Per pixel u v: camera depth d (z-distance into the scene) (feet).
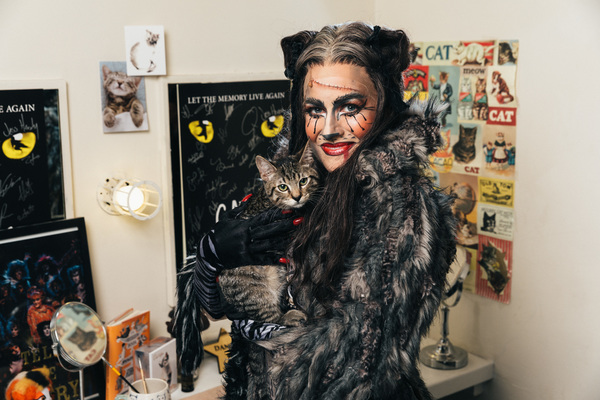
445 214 3.17
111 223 6.23
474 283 6.89
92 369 6.13
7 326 5.60
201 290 3.65
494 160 6.50
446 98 6.92
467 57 6.63
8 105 5.44
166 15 6.23
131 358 6.13
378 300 2.91
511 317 6.54
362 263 2.99
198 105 6.51
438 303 3.00
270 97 7.04
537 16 5.90
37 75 5.59
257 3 6.81
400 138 3.11
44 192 5.76
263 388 3.41
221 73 6.68
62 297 5.91
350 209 3.07
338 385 2.86
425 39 7.10
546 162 5.98
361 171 3.06
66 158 5.84
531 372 6.40
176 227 6.56
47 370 5.84
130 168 6.28
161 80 6.26
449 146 6.96
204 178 6.69
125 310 6.45
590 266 5.72
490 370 6.73
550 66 5.84
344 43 3.13
